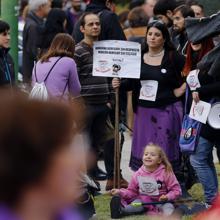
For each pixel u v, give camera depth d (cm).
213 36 1145
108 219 1141
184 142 1144
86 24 1307
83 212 1016
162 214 1126
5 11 1667
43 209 244
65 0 2553
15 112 241
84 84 1312
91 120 1314
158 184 1146
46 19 1798
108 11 1408
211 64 1102
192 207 1131
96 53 1273
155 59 1248
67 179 246
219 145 1142
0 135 239
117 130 1277
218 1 1600
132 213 1144
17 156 239
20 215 242
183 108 1249
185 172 1250
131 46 1251
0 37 1249
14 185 240
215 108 1120
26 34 1823
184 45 1379
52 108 246
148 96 1245
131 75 1250
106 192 1319
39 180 241
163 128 1238
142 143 1255
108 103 1331
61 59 1191
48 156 242
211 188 1149
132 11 1977
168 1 1505
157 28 1233
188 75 1136
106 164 1335
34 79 1191
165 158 1159
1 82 1239
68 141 246
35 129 241
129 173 1525
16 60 1683
